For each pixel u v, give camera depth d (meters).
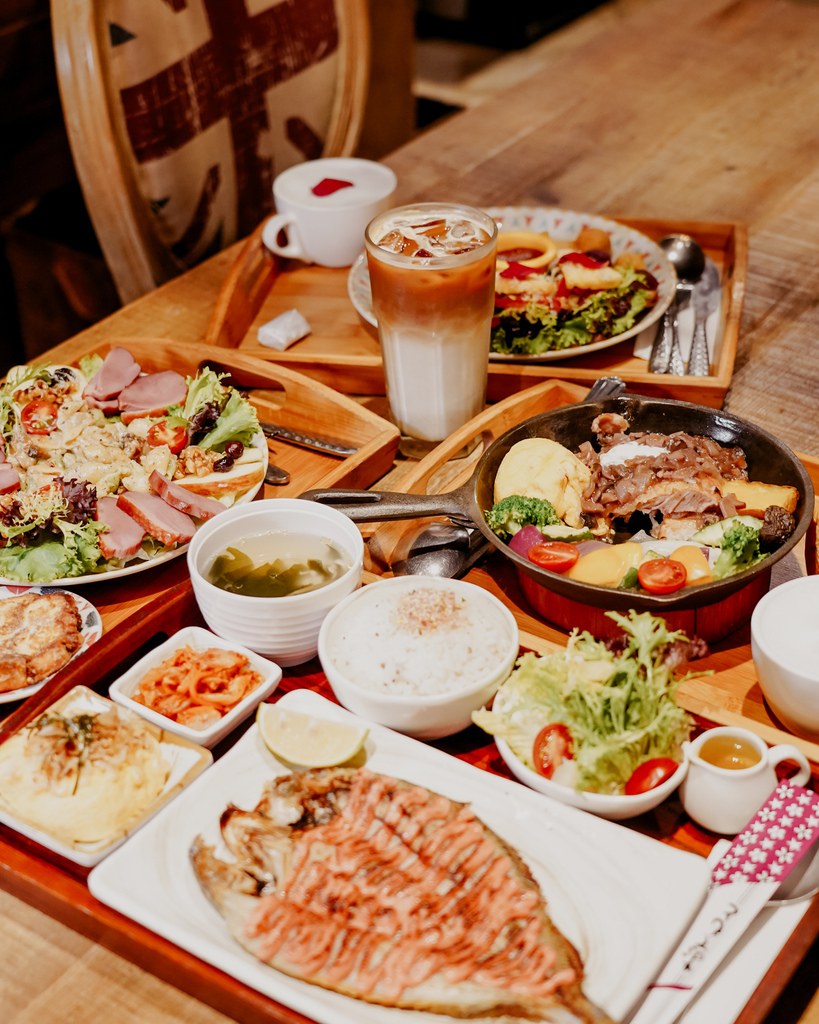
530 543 0.96
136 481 1.05
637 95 1.83
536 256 1.30
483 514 0.97
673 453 1.01
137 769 0.85
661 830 0.86
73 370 1.20
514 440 1.04
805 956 0.82
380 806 0.84
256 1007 0.77
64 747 0.85
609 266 1.29
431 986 0.76
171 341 1.23
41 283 2.04
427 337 1.09
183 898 0.80
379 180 1.40
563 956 0.77
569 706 0.85
